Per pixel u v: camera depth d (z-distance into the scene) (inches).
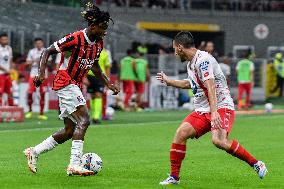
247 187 928.9
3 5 2815.0
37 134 1653.5
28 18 2859.3
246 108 2773.1
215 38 4151.1
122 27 3363.7
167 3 3998.5
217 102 907.4
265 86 3225.9
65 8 3038.9
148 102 2839.6
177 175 925.2
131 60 2623.0
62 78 961.5
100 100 1991.9
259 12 4124.0
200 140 1540.4
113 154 1298.0
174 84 966.4
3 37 2090.3
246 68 2741.1
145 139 1574.8
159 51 3208.7
